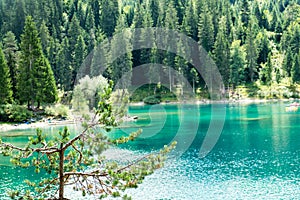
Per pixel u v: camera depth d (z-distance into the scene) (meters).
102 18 105.75
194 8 102.06
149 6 102.00
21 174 25.89
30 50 59.06
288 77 98.62
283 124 50.50
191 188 23.00
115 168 9.85
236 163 29.44
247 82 96.38
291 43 110.50
